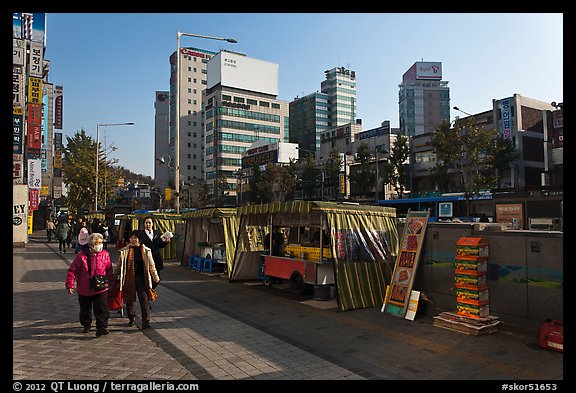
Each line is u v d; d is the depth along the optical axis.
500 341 6.14
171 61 124.00
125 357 5.68
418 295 7.72
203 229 15.64
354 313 8.20
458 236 7.46
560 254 6.02
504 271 6.73
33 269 14.70
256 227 13.23
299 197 64.56
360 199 48.41
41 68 28.84
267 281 11.54
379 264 9.35
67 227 21.94
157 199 74.19
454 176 44.75
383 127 63.00
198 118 121.12
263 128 102.69
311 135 120.31
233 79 99.62
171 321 7.70
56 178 55.28
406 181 47.94
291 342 6.32
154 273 7.35
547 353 5.57
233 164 97.81
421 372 5.04
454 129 32.78
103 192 40.84
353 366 5.28
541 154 43.19
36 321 7.65
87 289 6.72
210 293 10.52
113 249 22.72
